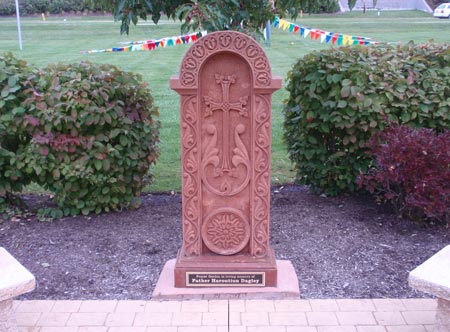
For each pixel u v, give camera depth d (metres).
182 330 3.03
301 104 4.90
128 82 4.57
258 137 3.20
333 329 3.03
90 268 3.81
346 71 4.60
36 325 3.07
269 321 3.11
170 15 4.81
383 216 4.72
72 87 4.35
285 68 15.01
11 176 4.55
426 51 4.98
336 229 4.45
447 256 2.91
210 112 3.18
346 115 4.59
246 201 3.35
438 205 4.17
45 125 4.33
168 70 15.43
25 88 4.45
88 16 40.56
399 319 3.12
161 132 8.24
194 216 3.37
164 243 4.22
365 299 3.34
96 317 3.15
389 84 4.63
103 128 4.50
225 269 3.37
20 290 2.71
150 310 3.23
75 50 21.14
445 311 2.74
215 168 3.28
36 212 4.89
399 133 4.35
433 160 4.19
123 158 4.54
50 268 3.81
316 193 5.38
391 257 3.95
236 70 3.11
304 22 30.03
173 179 6.11
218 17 4.07
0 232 4.46
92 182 4.52
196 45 3.03
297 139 5.14
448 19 33.56
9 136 4.50
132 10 4.45
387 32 25.09
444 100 4.64
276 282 3.42
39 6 41.59
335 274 3.70
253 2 4.68
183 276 3.39
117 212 4.91
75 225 4.59
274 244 4.18
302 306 3.27
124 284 3.58
